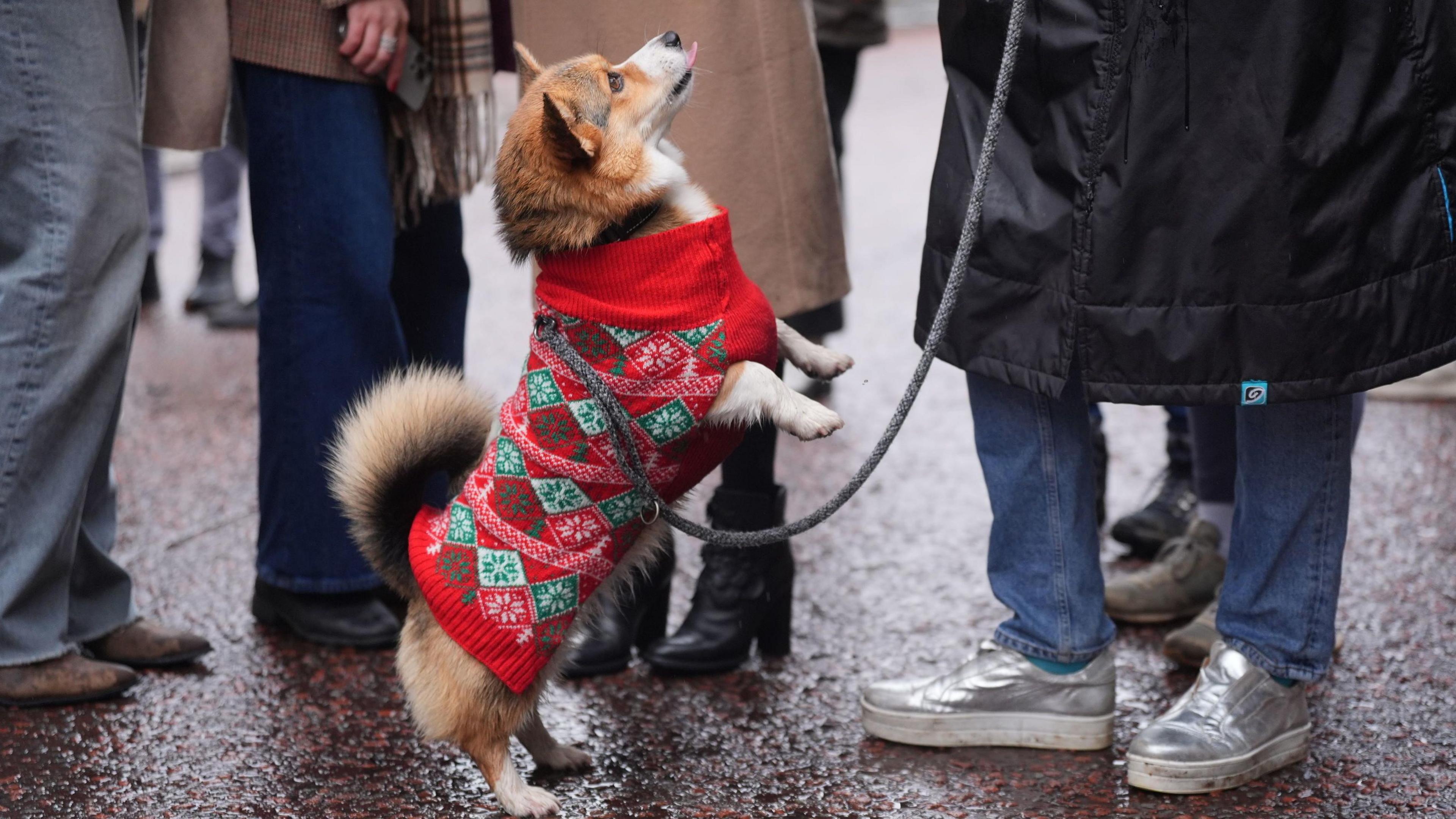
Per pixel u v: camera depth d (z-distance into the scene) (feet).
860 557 15.25
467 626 9.57
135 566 15.07
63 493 11.47
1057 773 10.52
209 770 10.74
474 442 10.29
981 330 9.98
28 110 10.78
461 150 13.46
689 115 11.54
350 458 10.09
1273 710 10.27
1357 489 16.53
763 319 9.54
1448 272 9.12
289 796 10.36
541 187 9.45
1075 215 9.30
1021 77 9.57
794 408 9.21
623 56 11.68
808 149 11.86
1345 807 9.79
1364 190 8.87
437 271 14.47
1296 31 8.53
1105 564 14.75
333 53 12.25
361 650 13.08
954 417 20.26
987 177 9.27
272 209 12.55
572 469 9.37
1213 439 13.15
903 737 11.03
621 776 10.65
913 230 31.99
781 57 11.66
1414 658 12.11
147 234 11.73
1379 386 9.16
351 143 12.49
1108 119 9.04
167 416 20.45
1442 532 15.06
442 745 11.19
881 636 13.19
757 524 12.17
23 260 11.05
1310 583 10.09
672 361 9.14
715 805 10.12
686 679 12.39
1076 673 10.84
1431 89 8.84
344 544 12.99
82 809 10.11
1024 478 10.60
